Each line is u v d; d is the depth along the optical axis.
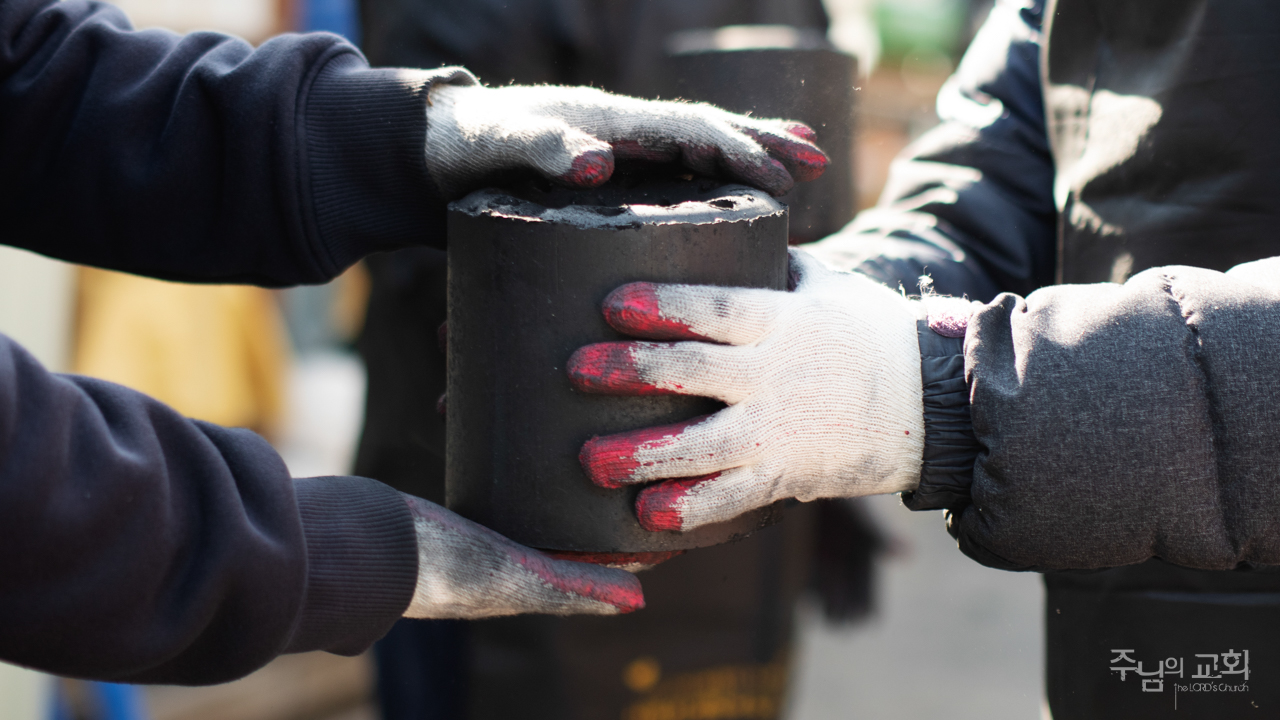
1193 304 0.89
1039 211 1.27
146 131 1.09
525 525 0.92
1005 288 1.29
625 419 0.89
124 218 1.10
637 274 0.88
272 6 4.13
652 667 1.95
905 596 4.15
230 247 1.10
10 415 0.72
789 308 0.91
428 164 1.04
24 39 1.09
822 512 2.43
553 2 1.79
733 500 0.89
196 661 0.84
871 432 0.93
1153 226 1.07
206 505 0.81
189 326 3.85
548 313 0.89
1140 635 1.11
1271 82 1.00
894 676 3.52
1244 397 0.85
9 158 1.09
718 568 1.97
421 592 0.90
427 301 1.96
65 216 1.11
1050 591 1.20
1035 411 0.87
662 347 0.87
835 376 0.92
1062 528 0.88
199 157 1.08
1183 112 1.03
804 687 3.43
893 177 1.42
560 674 1.92
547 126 0.92
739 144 0.97
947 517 1.01
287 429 4.50
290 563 0.82
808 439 0.91
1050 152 1.25
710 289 0.88
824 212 1.50
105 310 3.69
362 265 2.22
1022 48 1.28
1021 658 3.66
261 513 0.83
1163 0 1.04
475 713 1.99
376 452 2.14
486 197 0.94
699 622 1.97
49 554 0.74
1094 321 0.90
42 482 0.73
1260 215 1.02
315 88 1.08
